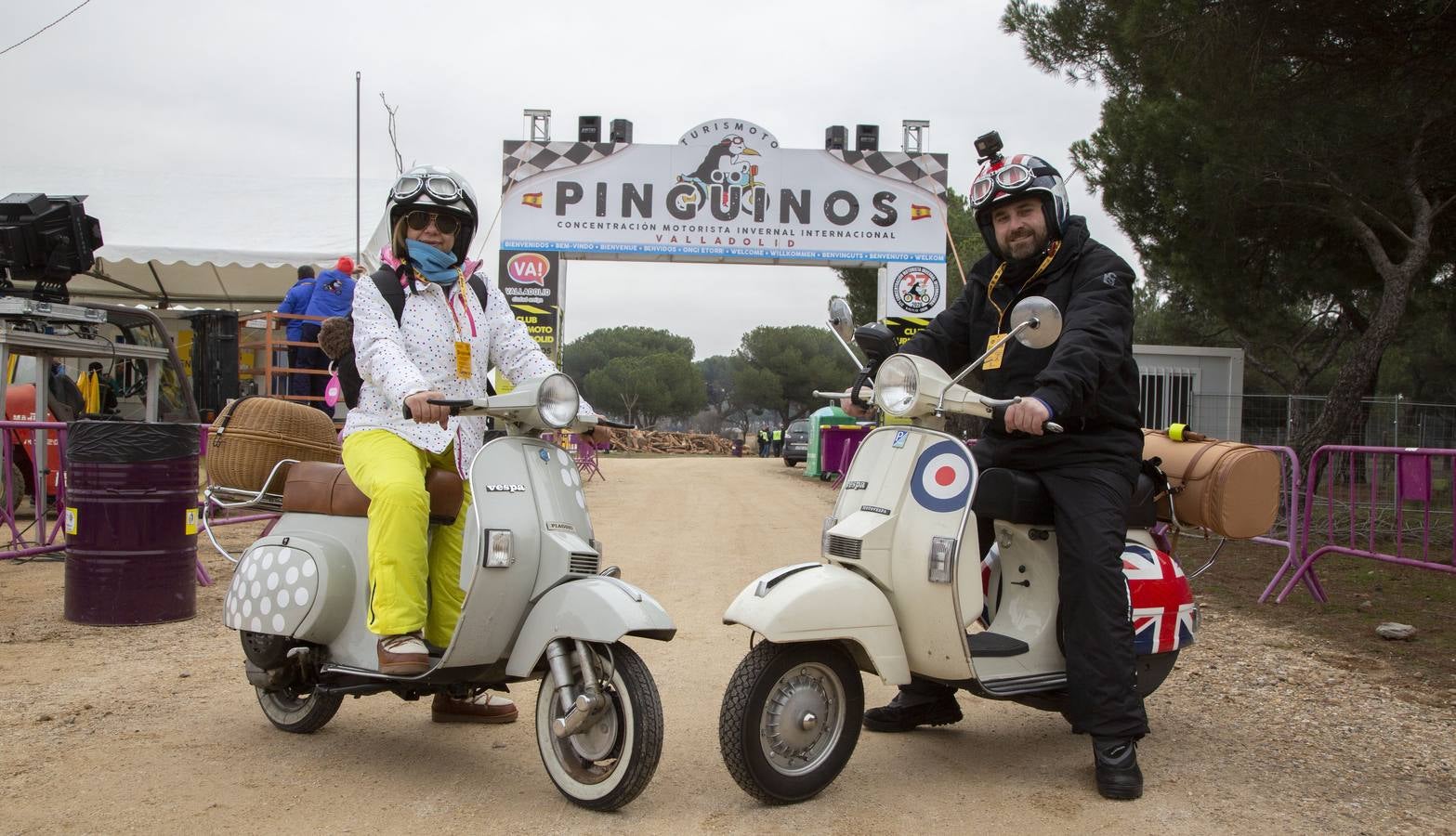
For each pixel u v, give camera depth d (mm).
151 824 3340
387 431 3943
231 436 4695
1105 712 3758
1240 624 6738
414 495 3738
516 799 3639
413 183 4027
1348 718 4773
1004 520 4020
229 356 12305
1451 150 11930
